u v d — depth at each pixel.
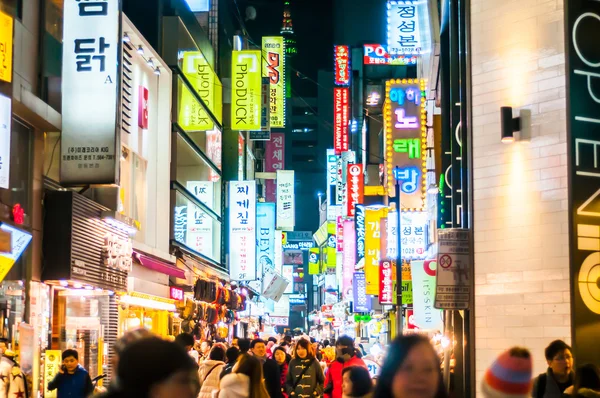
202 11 49.69
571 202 15.01
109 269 23.67
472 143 17.06
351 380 9.22
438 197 24.12
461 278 16.81
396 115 32.66
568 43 15.32
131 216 30.70
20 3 19.50
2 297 18.05
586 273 14.98
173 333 34.53
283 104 65.94
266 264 64.50
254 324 74.56
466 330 17.22
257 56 48.97
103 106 20.95
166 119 35.25
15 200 19.09
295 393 17.03
